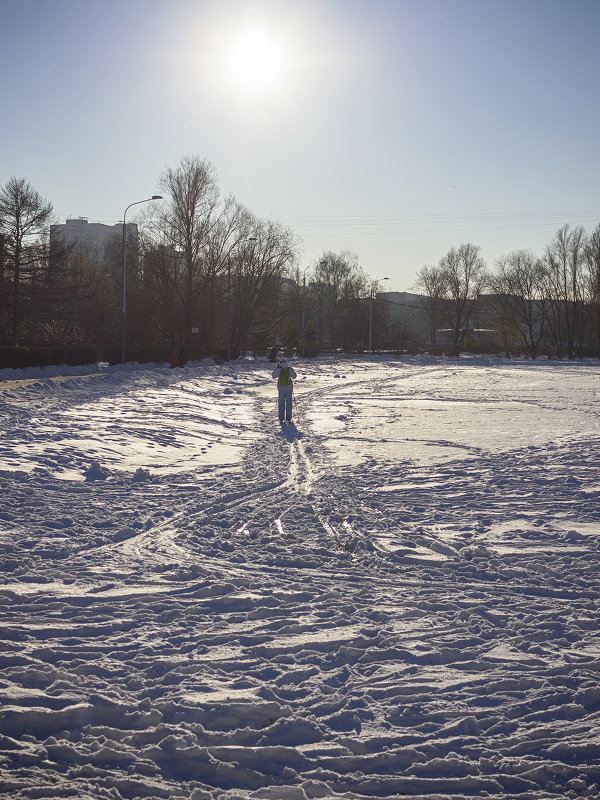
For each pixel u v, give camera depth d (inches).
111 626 242.8
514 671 217.0
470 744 179.0
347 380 1875.0
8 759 165.2
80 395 1040.2
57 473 517.0
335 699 196.5
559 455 652.7
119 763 166.7
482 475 558.9
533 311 4503.0
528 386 1664.6
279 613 262.1
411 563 336.2
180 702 191.5
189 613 259.8
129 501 444.8
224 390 1418.6
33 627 239.5
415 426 890.7
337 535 384.5
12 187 2426.2
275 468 587.8
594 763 171.6
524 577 315.6
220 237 2517.2
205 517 411.5
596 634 247.9
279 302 3292.3
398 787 161.9
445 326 5452.8
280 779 163.2
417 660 225.1
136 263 2480.3
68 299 2674.7
